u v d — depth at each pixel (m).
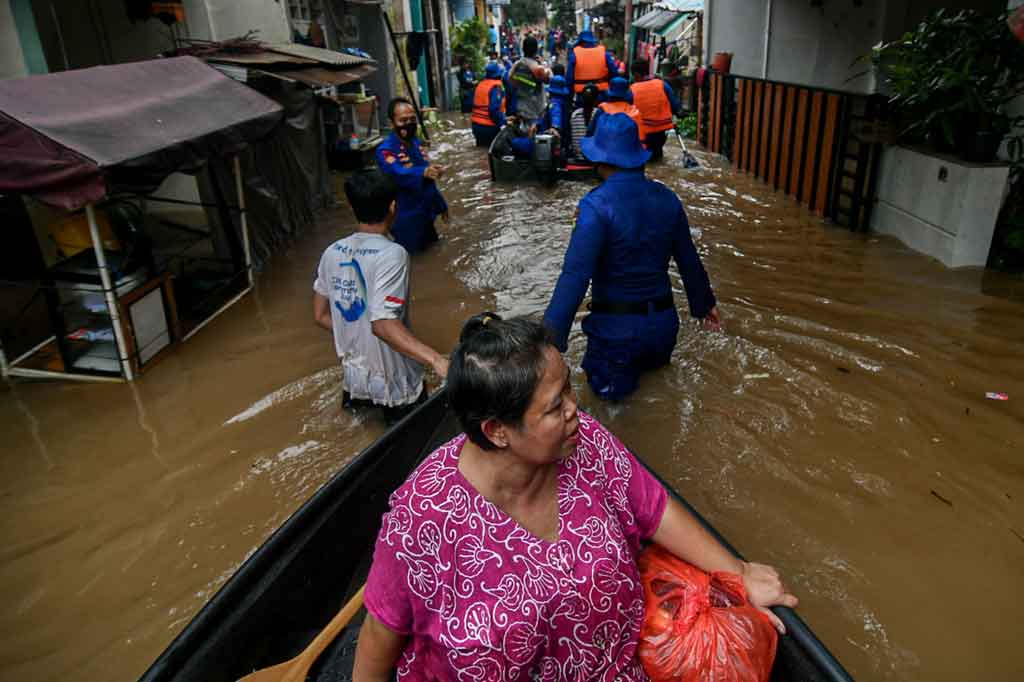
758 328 5.20
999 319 5.12
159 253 7.36
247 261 6.52
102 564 3.39
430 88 19.28
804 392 4.37
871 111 6.84
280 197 8.12
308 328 5.69
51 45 6.59
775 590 1.92
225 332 5.67
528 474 1.52
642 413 4.19
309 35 11.17
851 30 8.16
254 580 2.26
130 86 5.26
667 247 3.90
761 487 3.61
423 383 3.97
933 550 3.17
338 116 11.63
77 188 4.03
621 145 3.74
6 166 3.96
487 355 1.41
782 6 9.80
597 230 3.69
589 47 10.69
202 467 4.03
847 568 3.09
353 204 3.49
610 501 1.74
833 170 7.65
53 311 4.94
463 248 7.30
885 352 4.77
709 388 4.44
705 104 12.48
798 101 8.44
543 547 1.54
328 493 2.59
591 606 1.56
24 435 4.39
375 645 1.60
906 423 4.03
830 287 5.89
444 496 1.51
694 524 1.92
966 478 3.59
